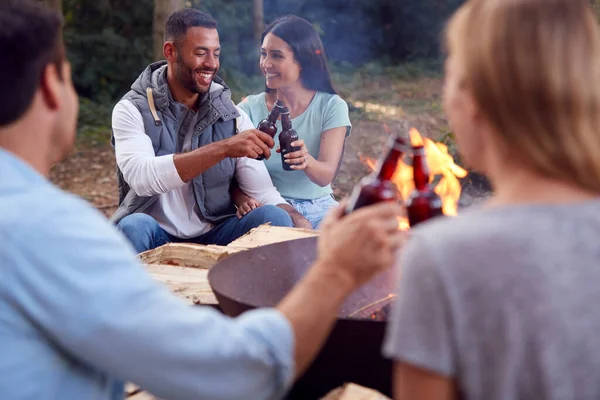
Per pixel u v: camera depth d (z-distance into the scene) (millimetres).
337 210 1412
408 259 956
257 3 9828
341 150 3492
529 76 927
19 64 1095
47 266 1024
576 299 895
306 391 1754
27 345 1047
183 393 1094
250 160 3357
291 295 1238
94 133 8453
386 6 11891
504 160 990
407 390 951
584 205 946
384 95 9922
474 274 904
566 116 927
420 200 1601
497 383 898
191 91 3223
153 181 3039
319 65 3486
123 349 1040
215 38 3178
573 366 893
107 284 1038
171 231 3234
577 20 946
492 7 970
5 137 1129
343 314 2018
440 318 915
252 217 3137
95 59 9484
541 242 906
